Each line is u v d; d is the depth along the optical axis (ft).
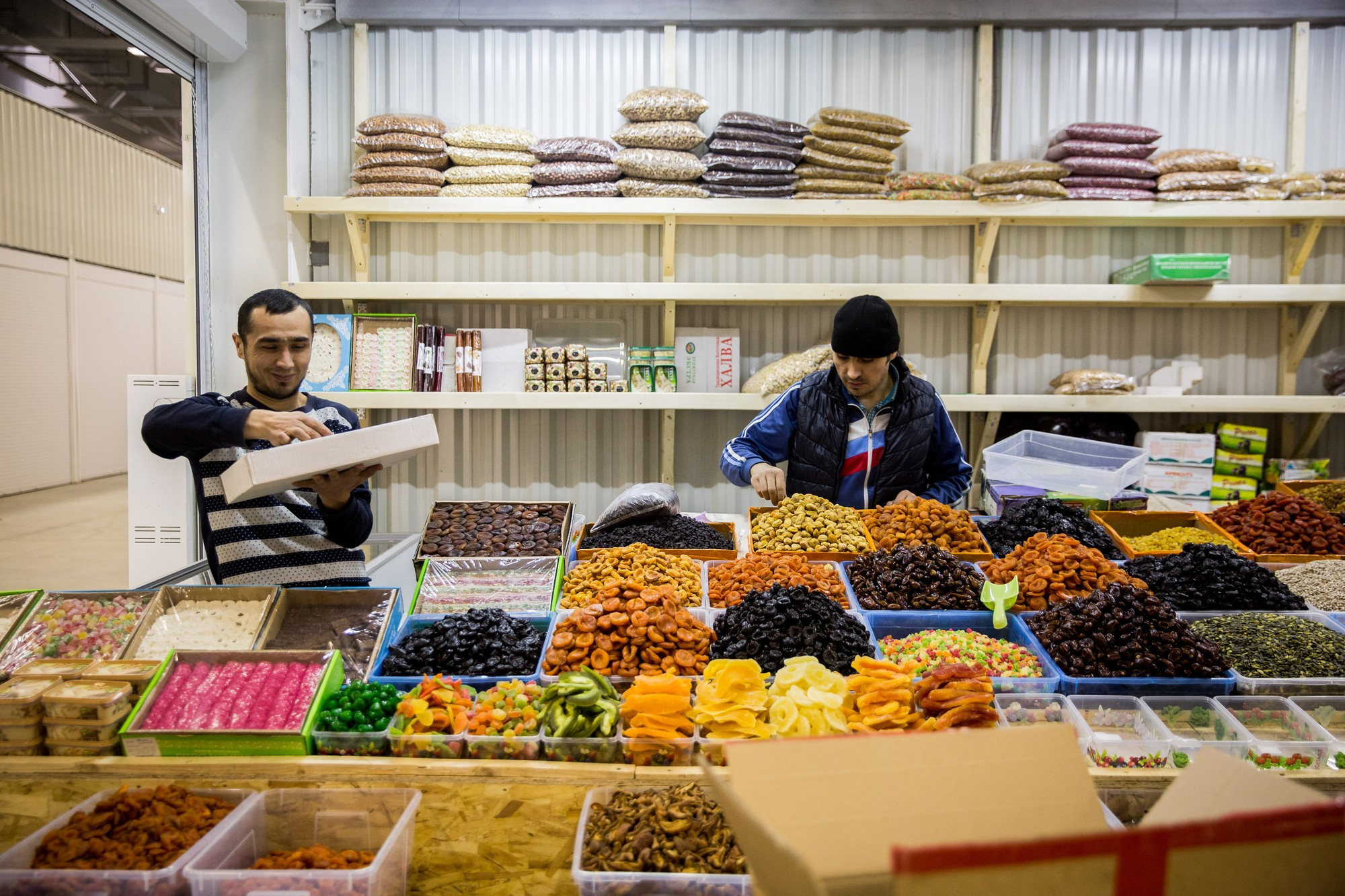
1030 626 6.04
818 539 7.64
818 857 2.21
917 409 8.57
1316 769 4.60
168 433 5.92
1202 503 11.16
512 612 6.38
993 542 8.18
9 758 4.48
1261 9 11.28
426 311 11.89
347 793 4.45
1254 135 11.69
